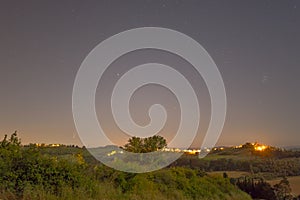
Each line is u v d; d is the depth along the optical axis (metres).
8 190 12.29
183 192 20.09
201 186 22.59
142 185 17.14
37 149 14.23
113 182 16.12
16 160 13.49
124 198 14.70
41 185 12.92
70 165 14.38
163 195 18.11
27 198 11.95
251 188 31.02
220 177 27.66
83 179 14.17
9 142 14.55
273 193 31.16
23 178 13.03
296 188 32.03
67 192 12.91
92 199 13.23
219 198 22.91
